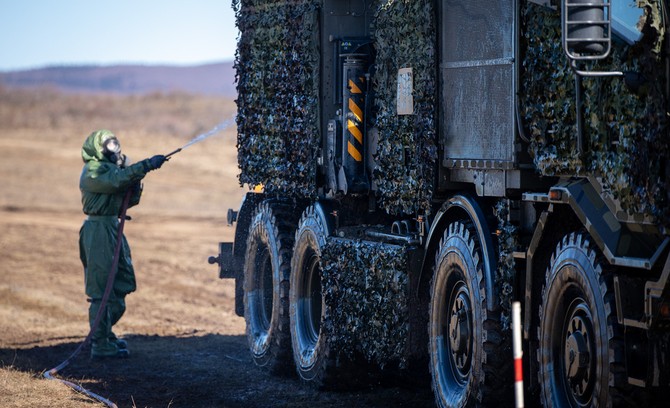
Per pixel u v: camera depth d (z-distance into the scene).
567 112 12.76
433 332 16.17
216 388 20.17
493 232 14.72
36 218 57.09
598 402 12.09
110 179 23.88
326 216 19.77
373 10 19.61
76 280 37.97
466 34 15.09
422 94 16.03
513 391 14.59
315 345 20.06
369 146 19.03
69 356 24.42
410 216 18.31
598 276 12.16
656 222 11.16
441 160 15.80
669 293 11.09
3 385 20.09
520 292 14.08
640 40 11.21
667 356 11.38
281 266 21.64
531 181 13.97
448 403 15.54
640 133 11.36
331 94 20.08
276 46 21.41
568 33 10.83
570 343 12.77
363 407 17.80
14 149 92.62
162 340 26.66
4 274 38.84
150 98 185.25
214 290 35.19
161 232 50.59
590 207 12.27
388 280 16.94
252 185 23.50
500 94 14.27
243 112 23.12
